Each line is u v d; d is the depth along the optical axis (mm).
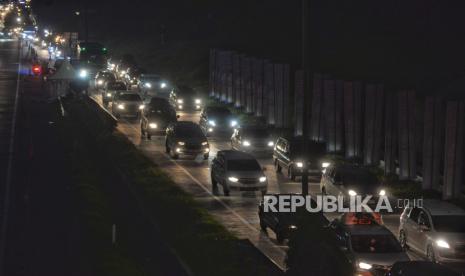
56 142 68938
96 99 110562
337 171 47688
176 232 38344
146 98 109062
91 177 52156
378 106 59531
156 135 74062
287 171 56094
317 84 68125
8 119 85062
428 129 51500
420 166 60094
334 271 27094
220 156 51344
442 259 35188
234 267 31562
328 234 27953
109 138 69312
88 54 149625
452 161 48969
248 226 41938
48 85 119438
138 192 49000
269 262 32562
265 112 83812
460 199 48969
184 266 32375
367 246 33000
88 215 40406
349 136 62125
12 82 125500
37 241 35812
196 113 95188
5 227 38719
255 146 64688
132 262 32125
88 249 34188
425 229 36531
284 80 79625
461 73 95562
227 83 101125
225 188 49375
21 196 46500
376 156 59906
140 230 38938
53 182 50844
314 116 68375
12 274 30484
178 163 61844
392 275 28984
